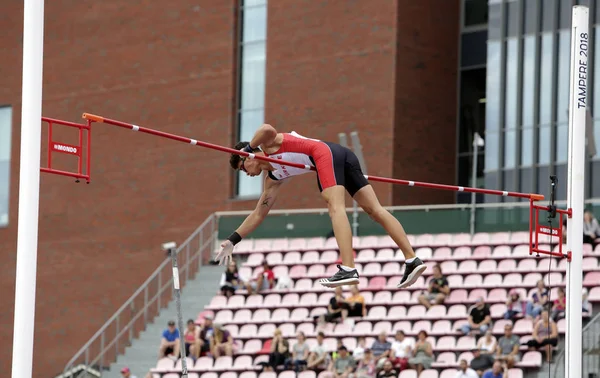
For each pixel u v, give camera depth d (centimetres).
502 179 7669
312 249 7275
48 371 8638
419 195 7725
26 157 3031
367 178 3136
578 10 3709
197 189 8262
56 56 8956
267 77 8125
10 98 8962
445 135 7956
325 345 6372
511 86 7688
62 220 8738
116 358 6981
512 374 5591
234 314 6894
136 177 8525
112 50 8750
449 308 6378
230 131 8219
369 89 7725
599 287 6103
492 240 6819
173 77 8500
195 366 6456
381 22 7725
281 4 8119
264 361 6425
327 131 7844
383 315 6519
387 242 7062
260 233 7519
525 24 7675
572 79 3716
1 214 8881
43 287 8744
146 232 8425
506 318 6000
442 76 7975
